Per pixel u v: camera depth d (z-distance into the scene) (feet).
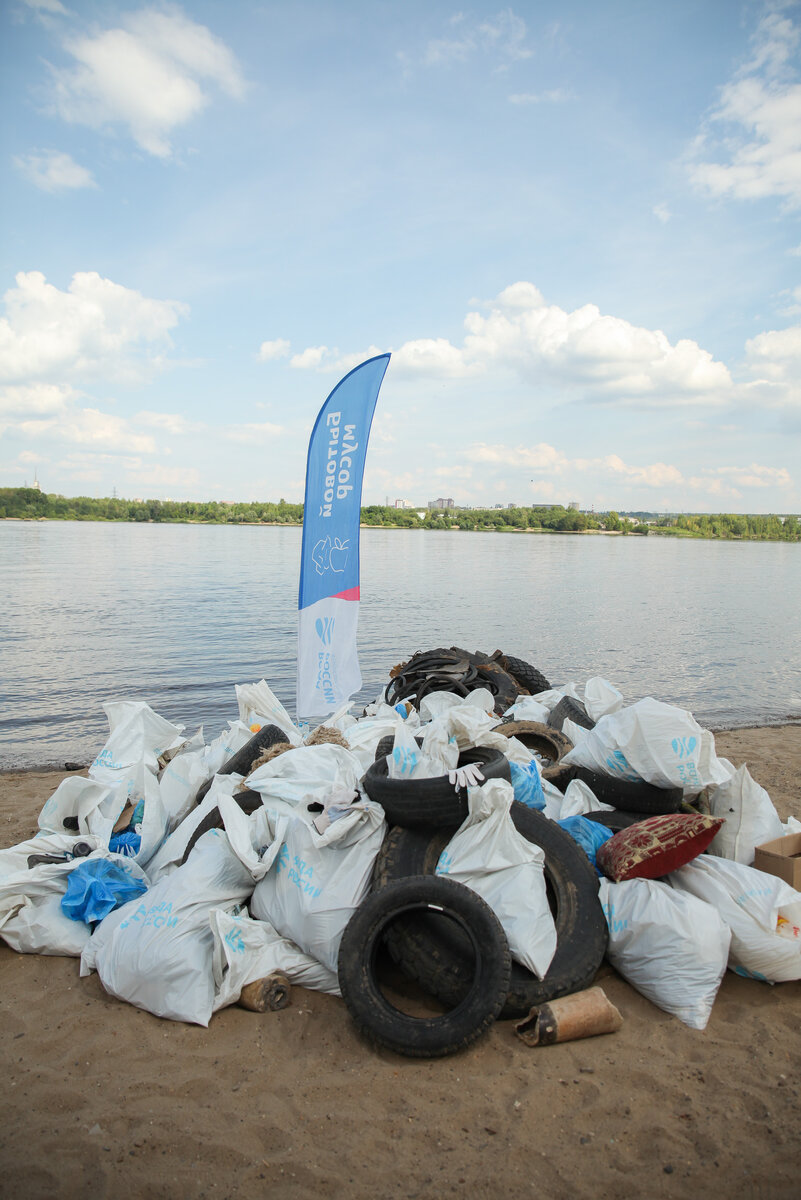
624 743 16.03
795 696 47.80
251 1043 11.58
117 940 12.82
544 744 20.94
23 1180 9.02
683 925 12.26
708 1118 9.92
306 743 19.40
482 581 129.80
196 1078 10.75
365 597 100.63
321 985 12.93
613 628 75.77
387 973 13.34
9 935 14.29
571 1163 9.22
